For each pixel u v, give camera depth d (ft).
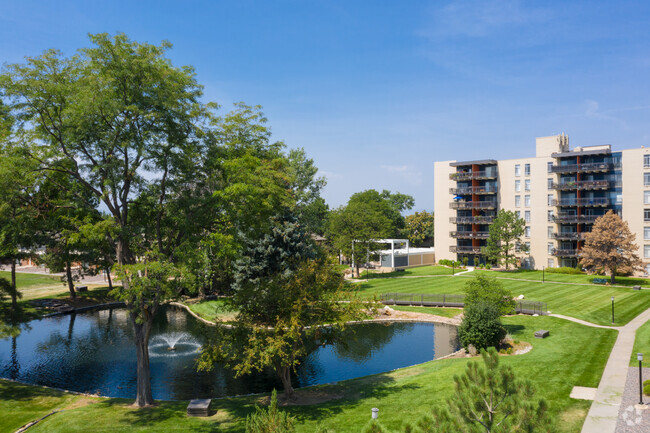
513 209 277.03
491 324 104.88
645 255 232.53
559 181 261.44
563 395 69.87
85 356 118.83
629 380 75.41
